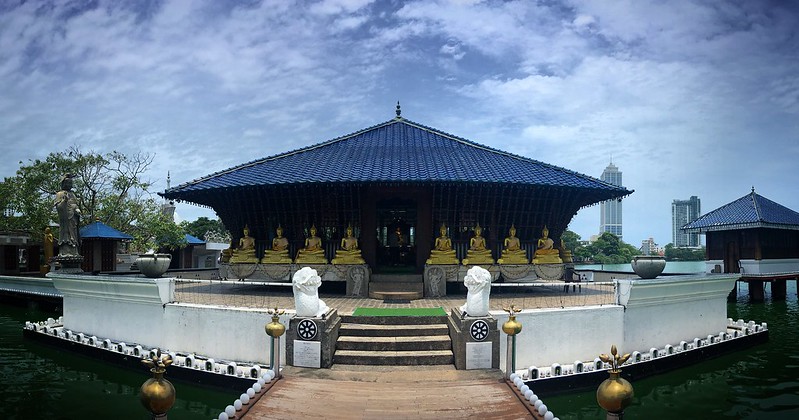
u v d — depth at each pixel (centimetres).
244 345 1417
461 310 1327
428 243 2047
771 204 3869
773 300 3797
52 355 1878
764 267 3597
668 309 1686
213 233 6894
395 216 2314
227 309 1448
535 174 2041
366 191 2064
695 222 3938
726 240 3831
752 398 1438
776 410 1343
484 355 1202
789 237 3941
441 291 1931
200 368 1377
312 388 1044
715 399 1428
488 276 1241
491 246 2058
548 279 2053
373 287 1967
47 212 3947
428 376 1129
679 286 1670
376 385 1065
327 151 2259
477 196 2014
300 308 1237
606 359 725
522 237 2108
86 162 3975
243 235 2244
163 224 4191
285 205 2072
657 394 1473
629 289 1523
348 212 2031
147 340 1602
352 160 2100
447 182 1852
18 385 1535
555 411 1313
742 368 1736
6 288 3522
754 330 2030
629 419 1277
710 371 1702
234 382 1324
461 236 2033
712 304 1897
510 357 1195
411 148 2247
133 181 4222
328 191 2014
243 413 895
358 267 1938
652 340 1612
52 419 1266
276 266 2034
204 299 1806
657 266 1683
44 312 3253
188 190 2031
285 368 1191
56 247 4072
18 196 3925
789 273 3700
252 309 1430
